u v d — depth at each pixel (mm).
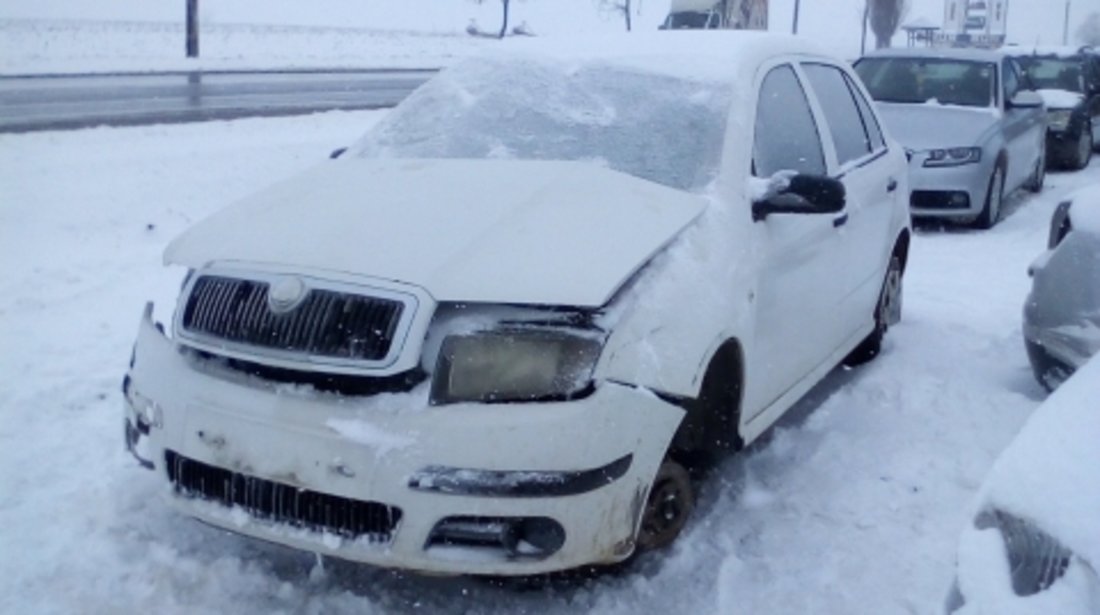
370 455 2984
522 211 3486
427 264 3176
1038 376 5195
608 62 4543
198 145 13000
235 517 3211
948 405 5367
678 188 3883
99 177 10898
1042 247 9711
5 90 18781
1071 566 2127
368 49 40344
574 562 3096
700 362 3430
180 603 3449
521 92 4508
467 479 2967
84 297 7117
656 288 3363
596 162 4043
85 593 3482
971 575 2332
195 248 3539
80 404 5102
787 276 4262
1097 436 2402
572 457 3020
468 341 3082
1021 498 2320
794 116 4660
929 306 7418
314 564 3693
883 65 12109
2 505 4035
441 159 4168
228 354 3232
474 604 3488
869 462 4660
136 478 4289
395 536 3012
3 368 5582
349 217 3525
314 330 3129
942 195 10305
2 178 10430
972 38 39000
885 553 3861
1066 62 16922
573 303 3061
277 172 12469
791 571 3729
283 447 3076
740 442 4000
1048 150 15133
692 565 3736
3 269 7820
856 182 5137
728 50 4473
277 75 26422
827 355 5035
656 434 3279
